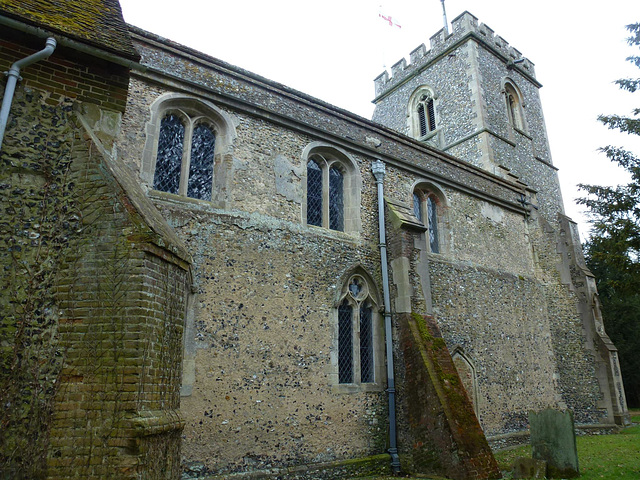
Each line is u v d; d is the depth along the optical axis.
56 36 4.39
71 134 4.44
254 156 8.35
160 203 7.09
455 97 18.41
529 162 18.38
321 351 8.20
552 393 13.09
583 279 14.60
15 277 3.85
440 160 12.27
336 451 7.90
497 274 12.87
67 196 4.23
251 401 7.11
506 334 12.32
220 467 6.56
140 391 3.69
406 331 8.96
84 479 3.45
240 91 8.48
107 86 4.82
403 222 9.67
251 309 7.50
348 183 10.02
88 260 4.01
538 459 8.02
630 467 7.95
